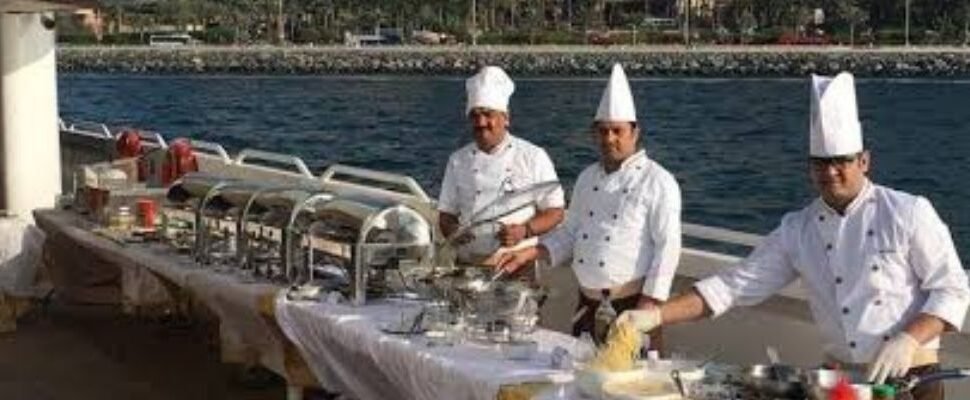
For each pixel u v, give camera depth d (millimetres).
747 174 31625
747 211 25938
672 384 3709
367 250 5254
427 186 28375
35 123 10102
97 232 7555
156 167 8406
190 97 64875
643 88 70000
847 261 3941
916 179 31812
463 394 4105
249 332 6012
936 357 4090
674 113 52812
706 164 34062
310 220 5645
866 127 46375
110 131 12383
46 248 8359
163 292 7609
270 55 91688
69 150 12648
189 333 7816
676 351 5570
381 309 5125
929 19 97188
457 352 4391
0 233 7871
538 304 4898
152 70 93250
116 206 7762
